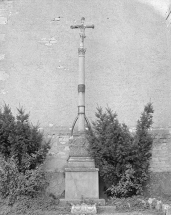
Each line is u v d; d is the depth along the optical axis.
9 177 10.01
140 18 13.94
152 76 13.28
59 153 12.32
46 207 9.58
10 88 12.96
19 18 13.72
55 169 12.06
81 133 11.21
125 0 14.12
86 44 13.51
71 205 9.78
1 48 13.36
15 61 13.24
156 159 12.41
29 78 13.08
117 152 10.56
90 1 14.03
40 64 13.23
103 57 13.41
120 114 12.82
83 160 10.86
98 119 12.66
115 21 13.84
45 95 12.93
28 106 12.80
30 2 13.91
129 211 9.55
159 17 13.97
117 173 10.77
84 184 10.56
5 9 13.82
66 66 13.24
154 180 12.09
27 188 9.92
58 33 13.59
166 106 12.99
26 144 10.91
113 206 9.73
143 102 12.99
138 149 10.82
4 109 11.47
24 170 10.82
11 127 10.84
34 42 13.46
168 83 13.23
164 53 13.55
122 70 13.30
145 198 10.55
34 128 11.41
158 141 12.62
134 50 13.53
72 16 13.83
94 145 10.82
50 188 11.74
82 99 11.59
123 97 13.02
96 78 13.16
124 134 10.86
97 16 13.87
